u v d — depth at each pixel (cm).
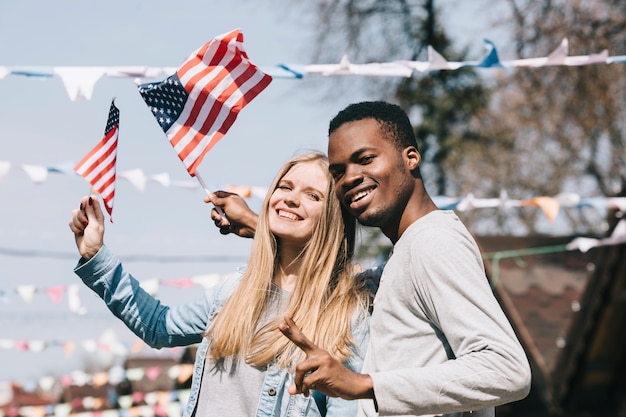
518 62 511
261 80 442
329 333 394
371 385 305
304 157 429
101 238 420
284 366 391
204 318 419
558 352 1159
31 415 1231
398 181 345
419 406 304
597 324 1138
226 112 441
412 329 330
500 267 1232
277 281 422
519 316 1179
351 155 345
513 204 708
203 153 441
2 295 849
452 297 317
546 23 1952
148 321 421
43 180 648
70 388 1405
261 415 389
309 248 410
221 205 450
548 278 1220
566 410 1167
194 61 440
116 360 1439
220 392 397
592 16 1939
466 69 2014
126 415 1184
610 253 1115
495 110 2044
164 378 1427
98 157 424
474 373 304
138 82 442
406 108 2011
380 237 1633
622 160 1995
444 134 2028
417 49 2005
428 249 326
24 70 491
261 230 420
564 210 1994
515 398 306
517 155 2031
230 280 426
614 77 1938
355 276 414
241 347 397
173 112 442
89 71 497
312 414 391
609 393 1214
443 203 713
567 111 1989
